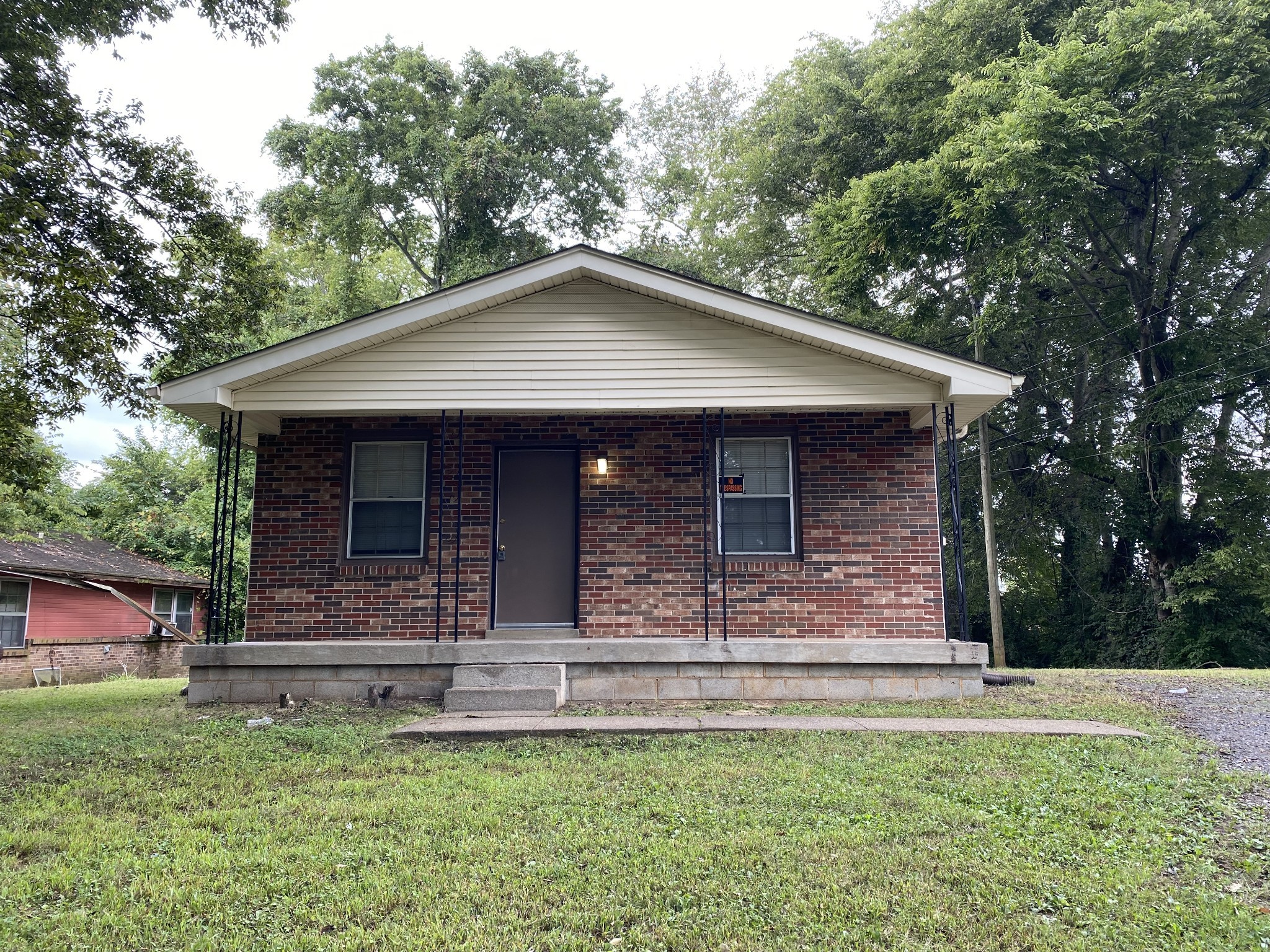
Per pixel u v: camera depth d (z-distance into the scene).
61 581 17.48
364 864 4.39
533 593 10.20
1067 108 15.91
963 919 3.70
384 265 33.81
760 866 4.30
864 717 8.01
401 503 10.37
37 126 10.71
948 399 9.19
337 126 26.30
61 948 3.52
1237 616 19.55
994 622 21.91
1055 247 17.20
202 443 23.31
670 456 10.31
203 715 8.65
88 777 6.17
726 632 9.27
